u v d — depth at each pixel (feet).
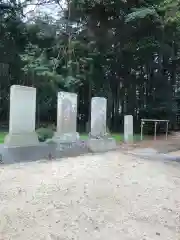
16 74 60.80
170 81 72.38
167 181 18.44
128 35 58.39
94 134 30.83
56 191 14.87
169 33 55.36
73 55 54.70
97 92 65.36
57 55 55.67
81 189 15.51
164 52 63.93
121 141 39.58
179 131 63.93
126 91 70.33
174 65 70.54
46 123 58.90
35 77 52.75
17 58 59.00
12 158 21.93
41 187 15.31
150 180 18.38
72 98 30.48
